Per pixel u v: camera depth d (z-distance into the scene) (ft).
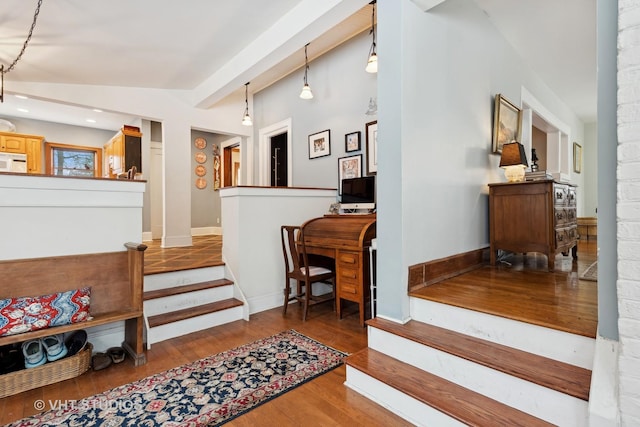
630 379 3.62
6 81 11.83
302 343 8.11
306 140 15.85
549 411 4.32
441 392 5.09
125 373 6.75
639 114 3.59
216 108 17.92
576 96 17.80
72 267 7.20
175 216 16.51
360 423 5.12
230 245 10.92
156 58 11.67
